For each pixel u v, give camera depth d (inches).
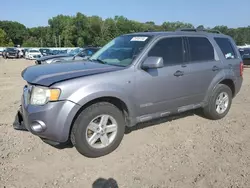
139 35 189.8
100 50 207.9
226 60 218.7
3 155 155.3
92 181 132.6
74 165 146.9
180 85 185.0
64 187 127.6
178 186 128.1
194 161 150.9
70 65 170.6
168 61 180.4
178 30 208.5
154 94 171.6
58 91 137.9
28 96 147.8
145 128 199.5
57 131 139.9
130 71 161.0
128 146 169.8
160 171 140.9
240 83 233.5
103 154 156.4
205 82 202.1
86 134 148.6
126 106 160.6
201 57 201.5
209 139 181.5
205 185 128.6
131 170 142.1
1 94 313.6
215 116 215.9
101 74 151.7
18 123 159.0
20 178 134.0
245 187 126.9
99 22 3548.2
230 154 159.2
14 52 1453.0
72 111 139.9
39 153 159.2
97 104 151.2
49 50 1525.6
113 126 158.2
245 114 236.7
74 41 3533.5
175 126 204.5
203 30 224.4
